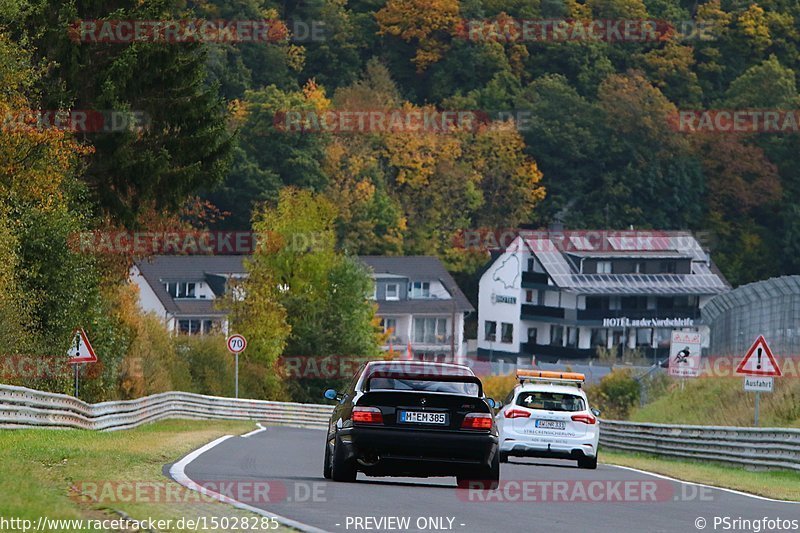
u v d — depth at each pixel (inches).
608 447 4869.6
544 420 3312.0
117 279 6117.1
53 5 5502.0
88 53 5585.6
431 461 2182.6
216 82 5900.6
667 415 5885.8
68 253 4990.2
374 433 2169.0
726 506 2081.7
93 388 5629.9
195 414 6151.6
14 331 4431.6
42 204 4911.4
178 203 5767.7
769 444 3499.0
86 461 2330.2
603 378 7839.6
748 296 6309.1
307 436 4825.3
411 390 2239.2
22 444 2748.5
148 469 2241.6
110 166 5585.6
